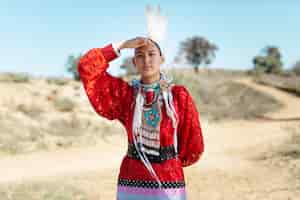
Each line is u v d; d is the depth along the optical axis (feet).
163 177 11.28
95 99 11.54
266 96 163.73
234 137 68.90
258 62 324.19
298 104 138.00
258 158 46.80
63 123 75.10
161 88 11.62
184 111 11.62
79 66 11.51
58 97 101.45
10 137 60.03
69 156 52.95
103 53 11.55
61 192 32.40
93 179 38.63
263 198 30.94
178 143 11.82
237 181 36.78
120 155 54.13
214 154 52.16
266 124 87.45
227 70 345.92
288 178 36.24
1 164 47.52
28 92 111.34
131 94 11.73
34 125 70.64
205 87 153.38
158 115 11.46
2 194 31.48
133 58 11.94
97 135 67.77
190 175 39.88
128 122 11.66
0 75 126.82
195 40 331.77
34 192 32.27
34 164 47.75
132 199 11.38
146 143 11.46
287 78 241.96
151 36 11.76
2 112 74.13
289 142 53.62
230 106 137.59
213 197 31.89
